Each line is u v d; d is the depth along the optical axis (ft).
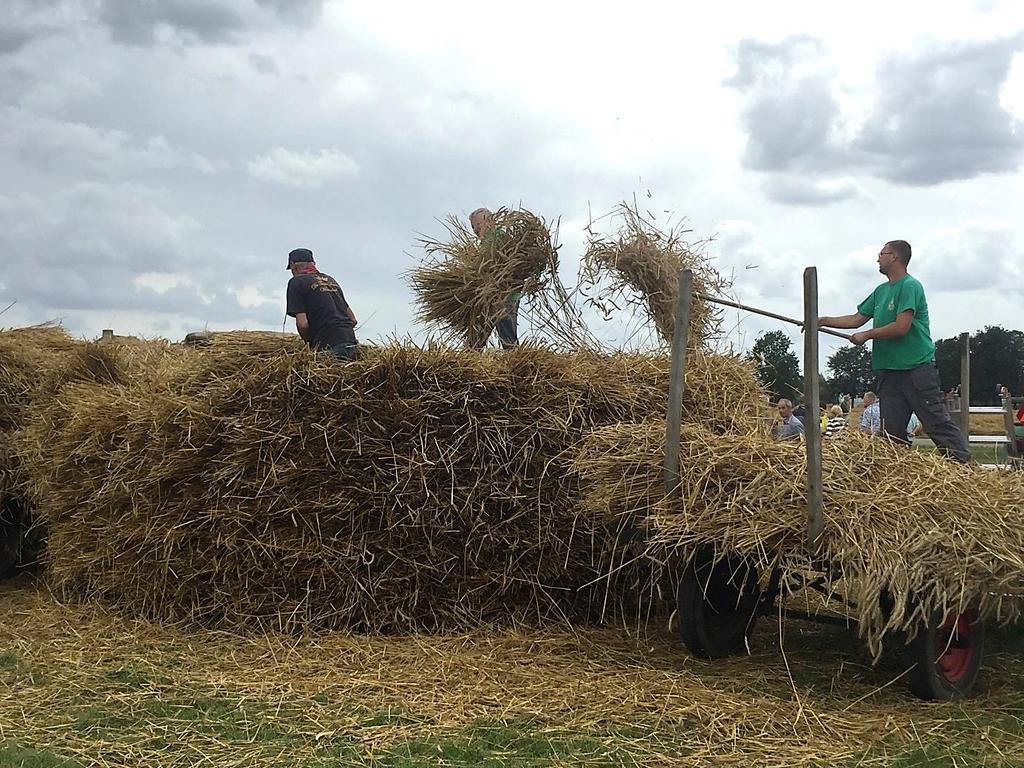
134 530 17.81
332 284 20.58
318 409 17.24
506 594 17.57
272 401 17.21
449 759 10.76
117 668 14.66
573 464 16.08
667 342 20.94
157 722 12.00
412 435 17.38
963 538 12.38
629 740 11.34
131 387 19.76
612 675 14.25
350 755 10.85
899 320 18.51
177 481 17.48
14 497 21.47
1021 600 13.47
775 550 12.67
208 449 17.31
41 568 22.50
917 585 11.73
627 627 17.53
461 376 17.54
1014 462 17.07
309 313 20.21
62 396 20.71
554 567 17.66
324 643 16.19
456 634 16.84
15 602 19.77
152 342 26.09
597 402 18.38
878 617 12.02
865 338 18.75
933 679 12.89
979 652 13.85
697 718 12.21
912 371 18.84
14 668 14.58
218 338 18.48
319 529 17.12
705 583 14.61
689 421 18.54
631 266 20.52
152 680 13.94
